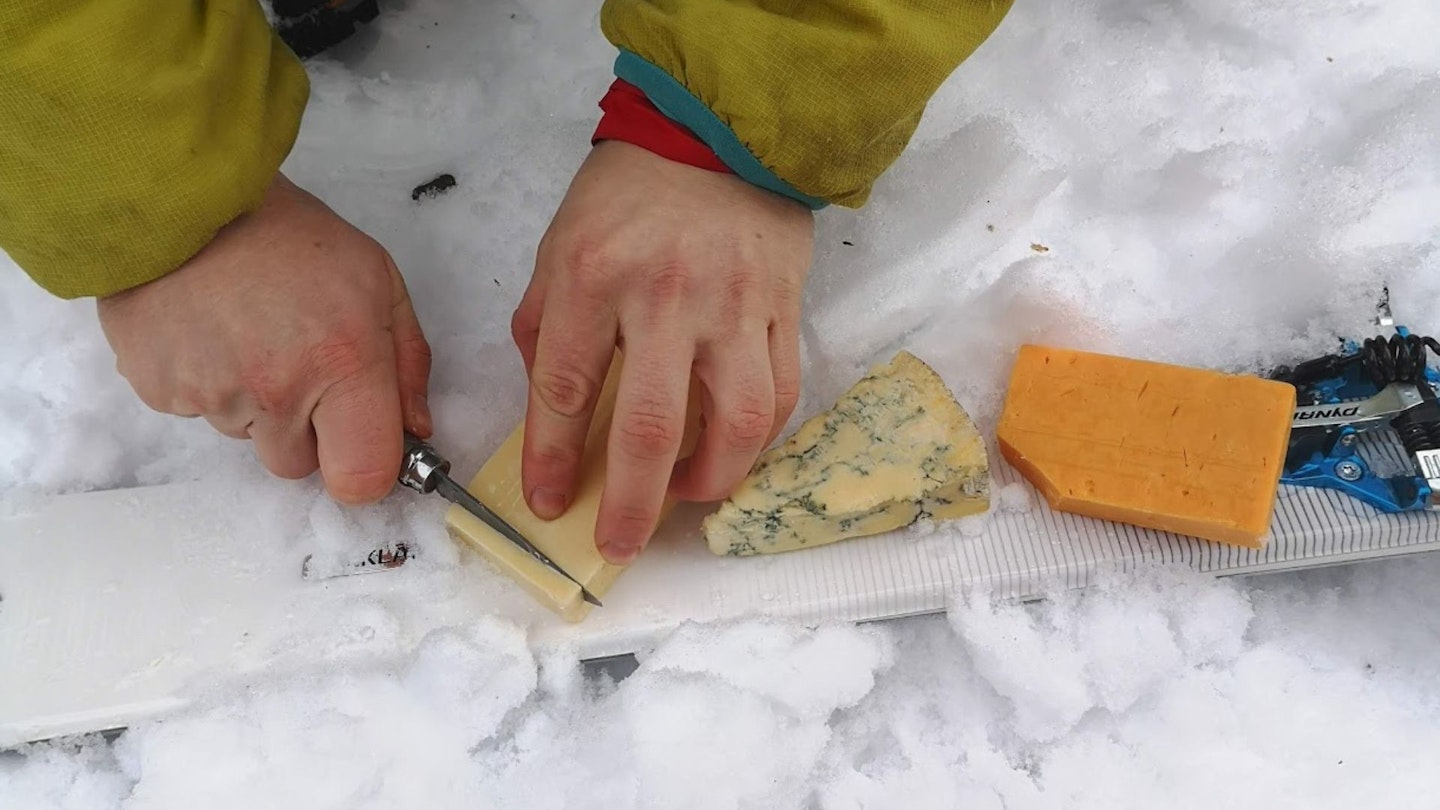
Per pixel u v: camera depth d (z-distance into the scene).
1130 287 0.64
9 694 0.58
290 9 0.75
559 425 0.56
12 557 0.62
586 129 0.72
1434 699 0.60
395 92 0.74
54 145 0.53
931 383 0.59
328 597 0.60
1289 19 0.69
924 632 0.61
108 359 0.67
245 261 0.57
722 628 0.57
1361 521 0.57
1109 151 0.67
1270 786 0.58
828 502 0.57
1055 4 0.72
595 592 0.58
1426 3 0.69
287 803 0.57
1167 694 0.59
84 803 0.59
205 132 0.55
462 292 0.68
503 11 0.76
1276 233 0.65
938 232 0.66
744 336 0.55
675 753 0.56
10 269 0.69
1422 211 0.65
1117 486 0.57
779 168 0.56
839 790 0.58
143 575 0.61
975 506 0.58
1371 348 0.59
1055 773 0.58
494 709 0.57
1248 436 0.57
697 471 0.56
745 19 0.54
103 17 0.52
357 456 0.57
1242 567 0.58
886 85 0.54
